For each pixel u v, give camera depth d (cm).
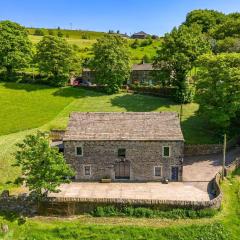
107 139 5872
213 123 7775
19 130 7638
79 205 5128
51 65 10288
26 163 5191
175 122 6103
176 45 9044
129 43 17175
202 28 16375
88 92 9956
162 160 5916
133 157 5925
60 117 8394
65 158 5947
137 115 6212
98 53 9856
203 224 4862
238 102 6888
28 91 10025
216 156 6894
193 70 10956
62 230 4791
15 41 11006
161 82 9469
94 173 5988
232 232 4759
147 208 5094
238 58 7312
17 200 5197
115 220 5000
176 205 5066
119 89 9856
